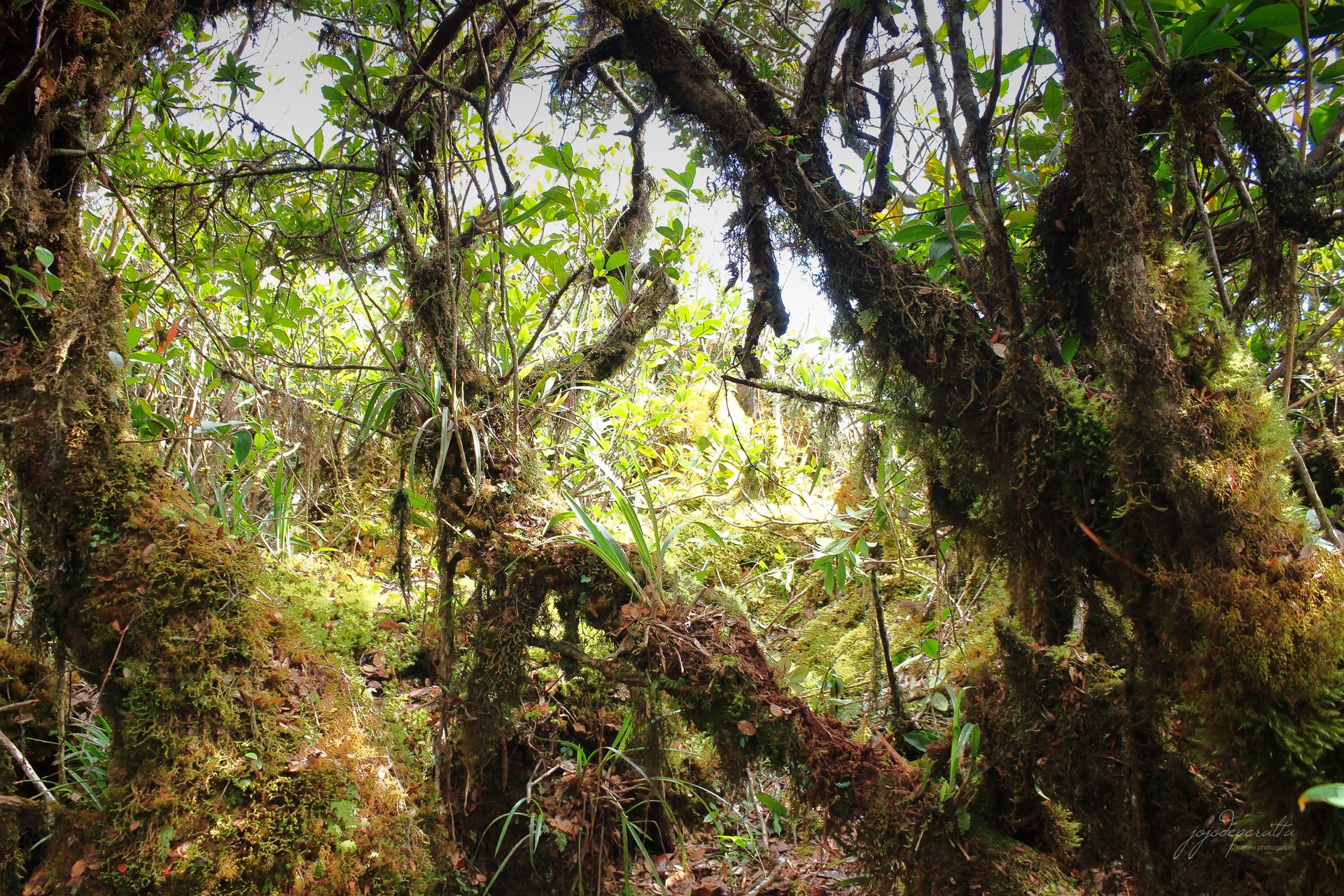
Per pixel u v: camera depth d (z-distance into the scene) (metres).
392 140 1.95
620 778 2.01
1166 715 1.29
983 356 1.39
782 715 1.51
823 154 1.53
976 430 1.43
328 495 3.37
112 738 1.60
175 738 1.46
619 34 1.71
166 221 2.14
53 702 1.82
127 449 1.62
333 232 2.13
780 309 1.61
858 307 1.46
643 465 3.93
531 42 2.04
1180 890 1.24
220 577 1.60
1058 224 1.33
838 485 3.68
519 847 1.94
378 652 2.33
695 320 3.97
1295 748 1.01
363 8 1.95
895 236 1.56
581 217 2.28
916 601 2.59
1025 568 1.44
